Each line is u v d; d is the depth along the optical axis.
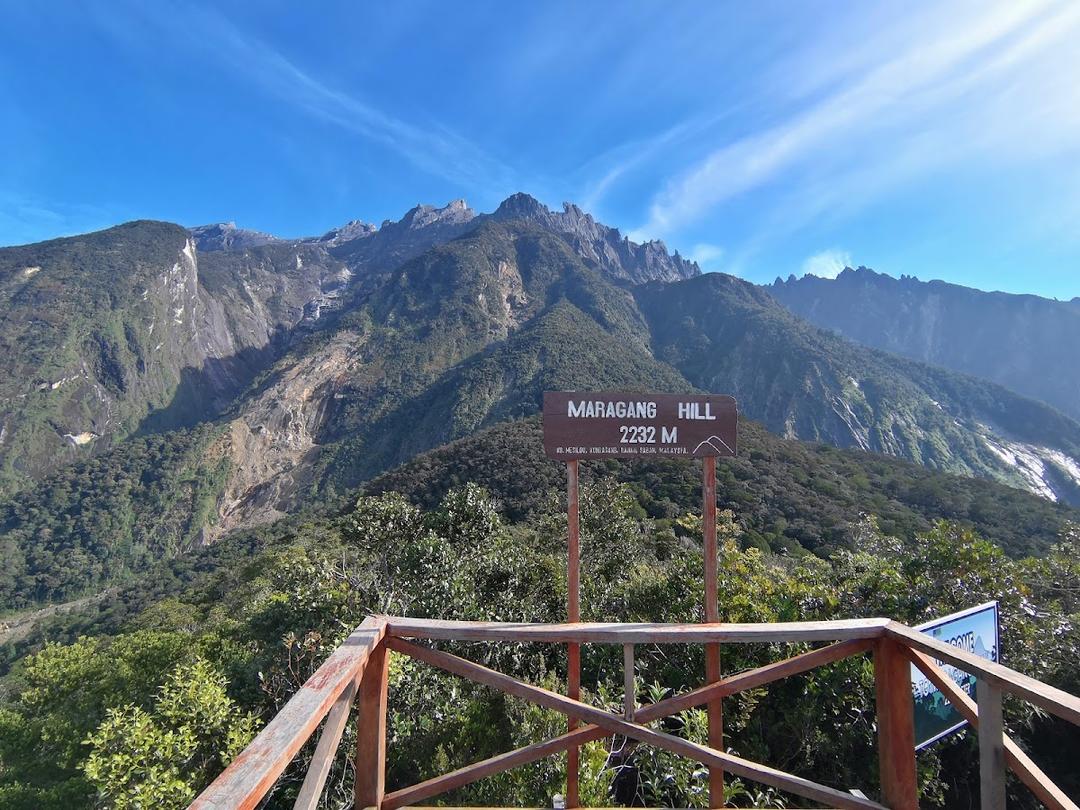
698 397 2.95
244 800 1.26
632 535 12.22
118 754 4.48
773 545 24.38
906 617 5.62
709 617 2.80
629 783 4.34
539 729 4.46
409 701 5.21
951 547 6.16
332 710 1.99
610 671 5.80
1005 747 1.78
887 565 6.44
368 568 8.42
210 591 34.00
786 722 4.79
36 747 9.38
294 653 6.15
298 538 33.66
